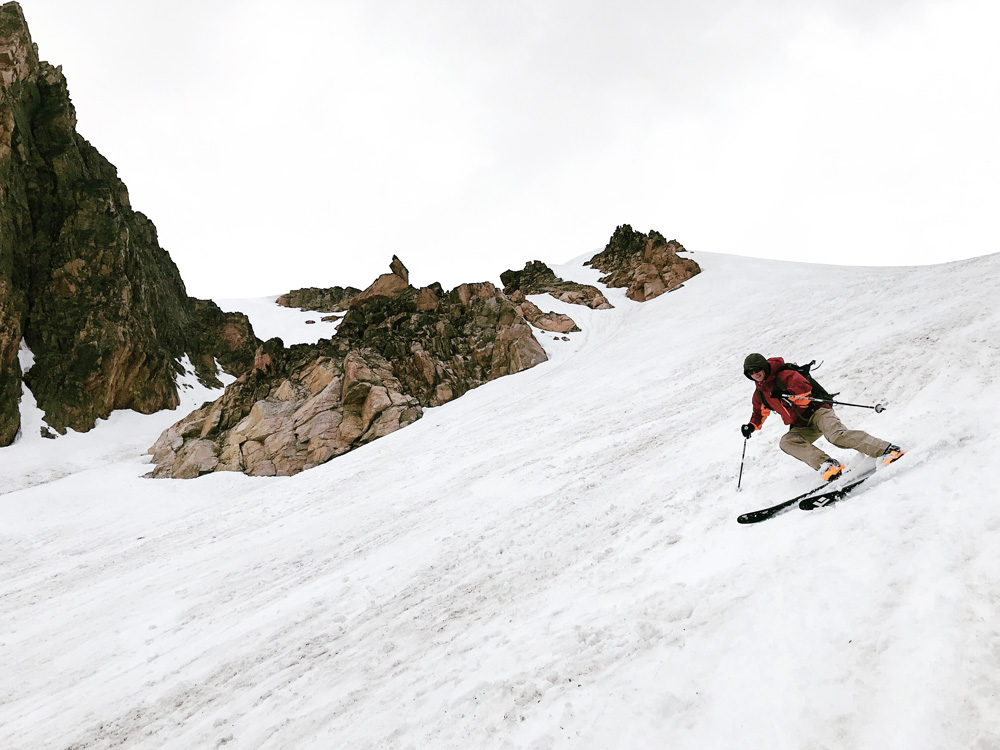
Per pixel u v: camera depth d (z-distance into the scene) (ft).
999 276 44.42
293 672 18.17
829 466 15.12
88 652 27.32
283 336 198.08
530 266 206.59
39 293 115.24
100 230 124.36
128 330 123.54
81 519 68.08
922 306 44.39
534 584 18.60
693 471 24.73
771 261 185.37
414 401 94.32
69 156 125.70
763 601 10.66
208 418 95.81
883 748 6.75
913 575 9.46
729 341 77.97
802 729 7.49
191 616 28.81
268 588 30.25
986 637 7.61
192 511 65.77
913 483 12.60
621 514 22.84
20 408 105.40
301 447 84.48
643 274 176.35
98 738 17.47
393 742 11.51
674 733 8.39
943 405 17.81
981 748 6.27
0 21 122.52
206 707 17.51
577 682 10.87
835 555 11.14
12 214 112.57
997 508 10.16
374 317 129.39
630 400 60.75
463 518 33.30
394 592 23.47
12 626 34.68
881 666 7.92
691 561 14.53
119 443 111.04
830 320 62.39
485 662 13.60
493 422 72.59
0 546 60.85
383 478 56.54
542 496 32.42
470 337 124.47
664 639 11.09
